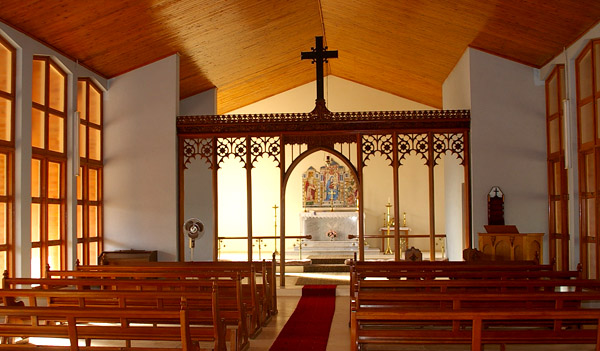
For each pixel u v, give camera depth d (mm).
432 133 15992
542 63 15367
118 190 16109
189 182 20047
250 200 16062
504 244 13945
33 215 12625
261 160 25688
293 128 16078
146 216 15969
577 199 13375
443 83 20438
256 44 17797
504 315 5578
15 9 10953
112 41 13922
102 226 16062
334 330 10242
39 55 12844
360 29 17922
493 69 15875
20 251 11609
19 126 11742
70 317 6133
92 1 11688
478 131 15734
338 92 25312
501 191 15523
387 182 25391
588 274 13125
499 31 14320
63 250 13672
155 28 14031
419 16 15109
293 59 20984
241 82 21359
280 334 9930
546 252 15461
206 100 20516
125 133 16172
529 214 15555
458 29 15094
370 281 8430
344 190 25266
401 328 9562
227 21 15195
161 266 11070
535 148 15648
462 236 18297
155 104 16141
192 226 15594
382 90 25141
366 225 25219
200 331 7246
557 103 14773
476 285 8297
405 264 11141
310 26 18297
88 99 15211
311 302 13711
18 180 11672
